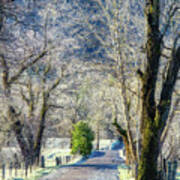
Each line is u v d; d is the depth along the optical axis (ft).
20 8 200.44
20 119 274.57
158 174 130.52
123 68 180.75
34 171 263.90
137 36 194.49
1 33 204.13
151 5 125.08
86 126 506.48
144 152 124.47
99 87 312.50
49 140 476.95
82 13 205.57
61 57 320.09
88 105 568.41
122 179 215.51
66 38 305.32
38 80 321.73
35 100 322.75
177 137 257.55
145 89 125.80
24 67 263.70
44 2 261.85
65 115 483.92
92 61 213.46
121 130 312.09
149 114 124.88
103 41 194.90
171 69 125.70
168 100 124.67
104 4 193.06
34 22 238.89
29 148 289.74
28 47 276.82
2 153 225.76
